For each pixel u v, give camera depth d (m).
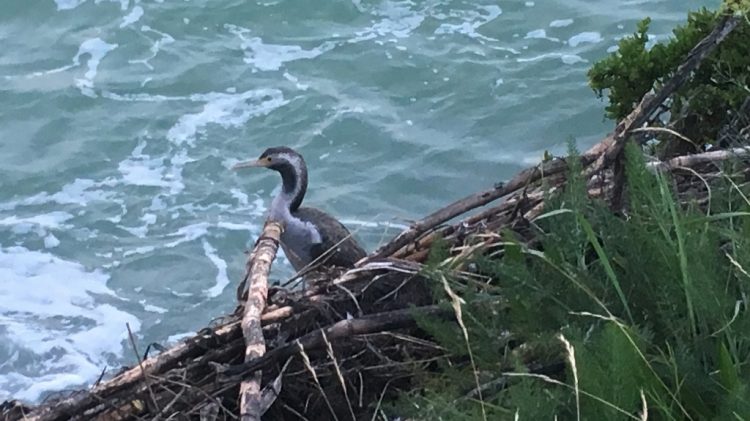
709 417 3.96
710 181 5.38
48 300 10.73
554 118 13.17
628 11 14.73
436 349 4.88
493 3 14.89
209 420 4.59
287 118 13.36
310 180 12.41
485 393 4.27
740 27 6.03
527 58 14.04
